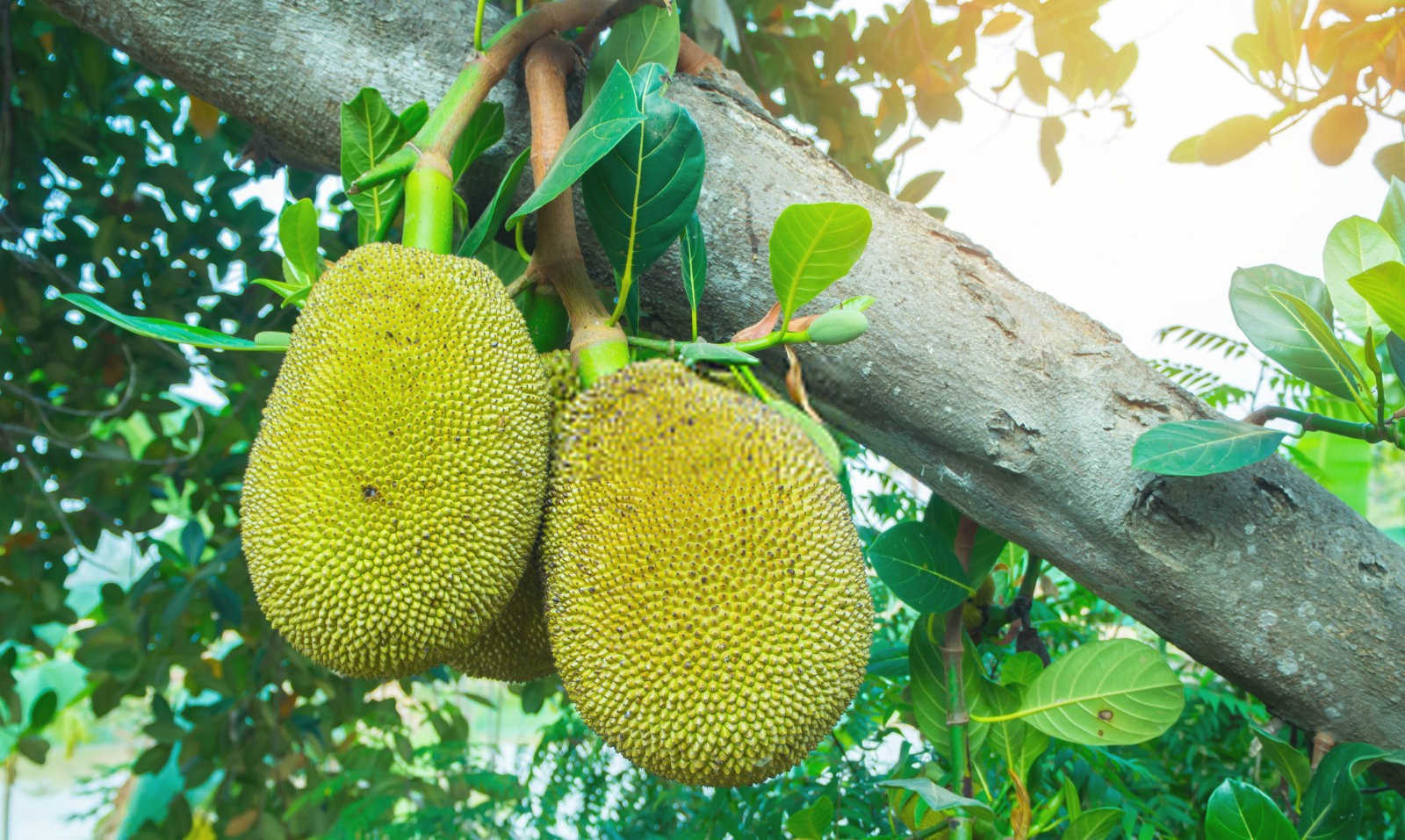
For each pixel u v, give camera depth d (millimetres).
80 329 2533
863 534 1731
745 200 1259
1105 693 1231
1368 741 1188
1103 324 1256
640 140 1077
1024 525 1262
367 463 980
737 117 1290
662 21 1266
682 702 944
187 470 2717
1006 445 1223
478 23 1189
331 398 998
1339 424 1188
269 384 2547
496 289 1083
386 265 1052
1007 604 1718
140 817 3320
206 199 2416
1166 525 1190
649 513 975
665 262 1264
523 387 1051
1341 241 1210
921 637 1365
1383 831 1472
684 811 1733
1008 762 1312
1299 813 1207
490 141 1231
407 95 1290
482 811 2021
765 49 2162
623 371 1078
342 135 1168
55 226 2408
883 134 2309
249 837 2650
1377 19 1617
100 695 2629
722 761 955
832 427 1330
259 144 1738
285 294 1204
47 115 2311
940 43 2152
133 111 2379
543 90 1198
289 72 1294
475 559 1007
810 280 1039
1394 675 1163
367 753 2430
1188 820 1449
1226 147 1734
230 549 2504
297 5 1285
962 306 1231
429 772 2441
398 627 994
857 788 1486
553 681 2406
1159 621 1239
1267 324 1225
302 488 987
